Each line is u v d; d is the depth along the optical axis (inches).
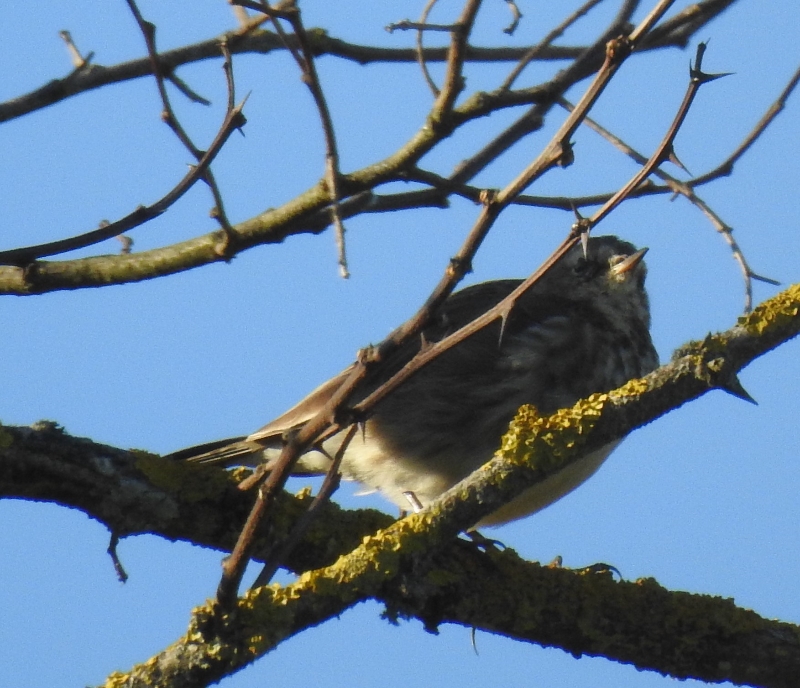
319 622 304.8
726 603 361.7
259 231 361.4
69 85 363.9
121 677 295.6
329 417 281.7
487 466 325.4
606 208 267.0
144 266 371.2
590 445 322.3
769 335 322.7
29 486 340.8
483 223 267.0
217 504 357.1
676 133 262.1
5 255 345.1
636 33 256.2
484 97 342.0
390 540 318.0
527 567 352.8
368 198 378.6
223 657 293.6
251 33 353.4
